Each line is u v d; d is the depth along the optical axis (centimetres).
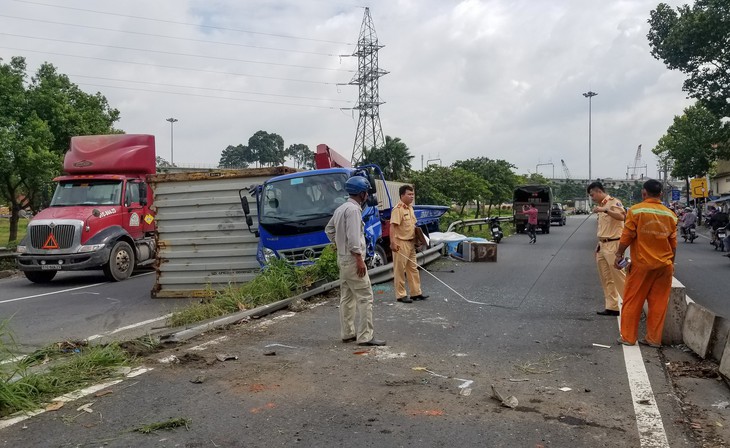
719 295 1038
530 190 3300
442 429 400
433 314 816
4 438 387
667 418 420
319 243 994
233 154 12000
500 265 1476
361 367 550
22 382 461
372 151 4962
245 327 732
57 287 1338
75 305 1061
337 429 400
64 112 2539
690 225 2573
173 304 1037
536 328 720
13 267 1755
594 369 541
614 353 598
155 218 1107
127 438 387
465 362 568
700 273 1369
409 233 920
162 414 428
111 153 1475
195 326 716
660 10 2595
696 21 2389
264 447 372
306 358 582
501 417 421
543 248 2102
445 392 477
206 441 381
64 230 1335
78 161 1469
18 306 1062
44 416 426
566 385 495
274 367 549
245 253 1080
